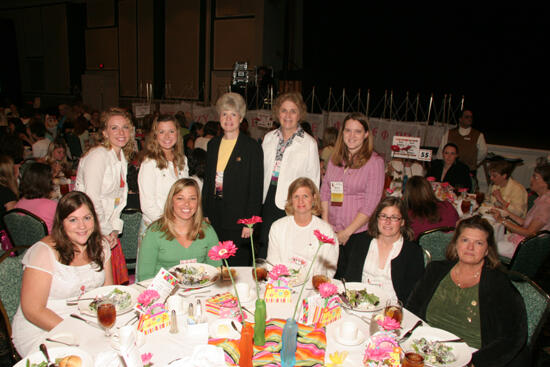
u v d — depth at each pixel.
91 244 2.13
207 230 2.51
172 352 1.59
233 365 1.51
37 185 3.06
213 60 11.54
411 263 2.40
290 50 10.98
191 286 2.05
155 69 12.66
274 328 1.70
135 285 2.07
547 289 4.03
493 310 2.02
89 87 14.64
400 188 4.62
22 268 2.27
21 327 2.03
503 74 9.91
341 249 3.10
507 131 10.23
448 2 10.13
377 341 1.52
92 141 6.79
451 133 5.86
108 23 13.80
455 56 10.32
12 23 16.55
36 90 16.52
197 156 3.45
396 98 11.19
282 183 3.14
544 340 3.12
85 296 1.93
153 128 2.88
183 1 11.78
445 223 2.97
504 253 3.51
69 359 1.45
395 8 10.73
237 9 10.83
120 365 1.41
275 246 2.59
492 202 4.25
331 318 1.83
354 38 11.32
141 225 3.00
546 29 9.16
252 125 8.03
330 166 3.14
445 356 1.61
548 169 3.42
